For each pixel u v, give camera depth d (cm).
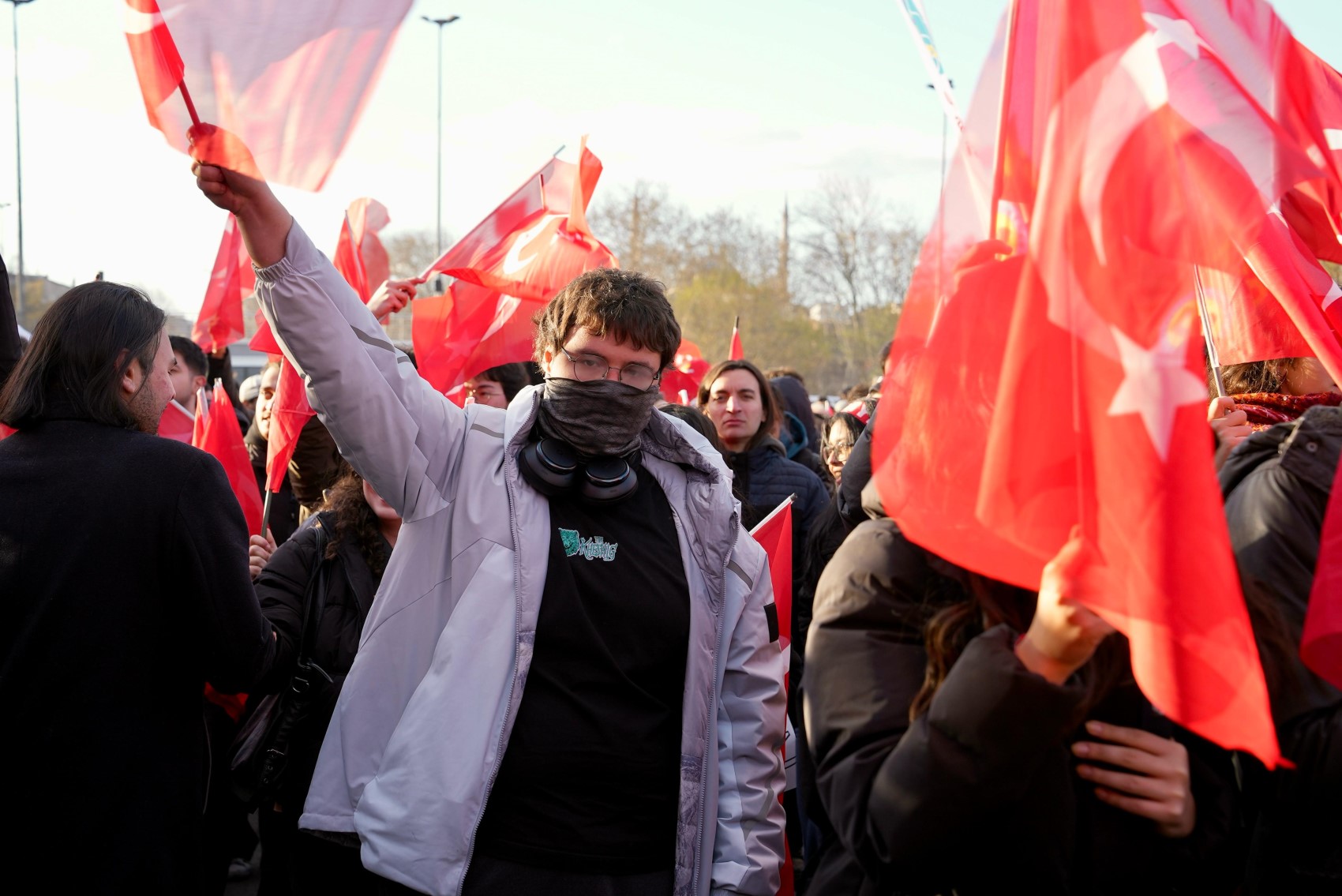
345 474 298
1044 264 133
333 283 202
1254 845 179
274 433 329
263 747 268
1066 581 126
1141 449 124
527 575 210
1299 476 174
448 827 198
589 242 358
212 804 281
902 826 141
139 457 224
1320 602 156
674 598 219
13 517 216
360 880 269
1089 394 128
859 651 158
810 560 333
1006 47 150
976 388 138
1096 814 152
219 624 226
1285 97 216
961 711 135
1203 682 122
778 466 458
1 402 230
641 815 211
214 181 182
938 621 152
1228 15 213
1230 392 247
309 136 169
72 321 228
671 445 233
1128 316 127
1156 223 129
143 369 233
